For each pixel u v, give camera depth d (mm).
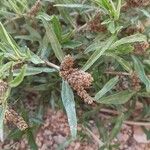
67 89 166
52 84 210
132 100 218
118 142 227
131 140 234
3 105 160
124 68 188
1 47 168
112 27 171
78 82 155
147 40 191
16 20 226
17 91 215
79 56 194
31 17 199
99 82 203
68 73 160
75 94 217
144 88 208
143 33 197
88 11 204
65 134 233
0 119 158
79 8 203
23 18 226
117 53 177
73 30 193
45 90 218
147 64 200
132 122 232
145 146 233
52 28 175
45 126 234
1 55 164
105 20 175
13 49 163
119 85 212
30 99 238
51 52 208
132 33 190
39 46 211
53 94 216
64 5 179
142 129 232
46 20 176
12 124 214
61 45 189
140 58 197
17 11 198
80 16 226
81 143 228
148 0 182
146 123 231
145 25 214
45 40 189
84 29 201
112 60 198
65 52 203
